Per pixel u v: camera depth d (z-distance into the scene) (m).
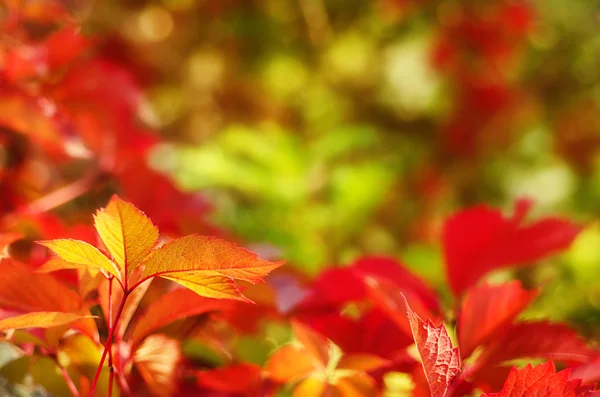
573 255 2.76
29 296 1.04
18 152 1.47
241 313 1.16
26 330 1.06
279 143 2.85
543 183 3.66
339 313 1.22
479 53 3.79
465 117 3.72
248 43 4.14
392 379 1.14
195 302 1.06
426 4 4.00
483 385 1.08
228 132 3.27
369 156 3.65
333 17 4.25
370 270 1.20
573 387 0.99
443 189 3.63
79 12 1.91
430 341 0.99
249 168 2.75
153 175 1.44
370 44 4.25
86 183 1.46
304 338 1.10
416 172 3.63
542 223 1.21
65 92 1.41
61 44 1.41
